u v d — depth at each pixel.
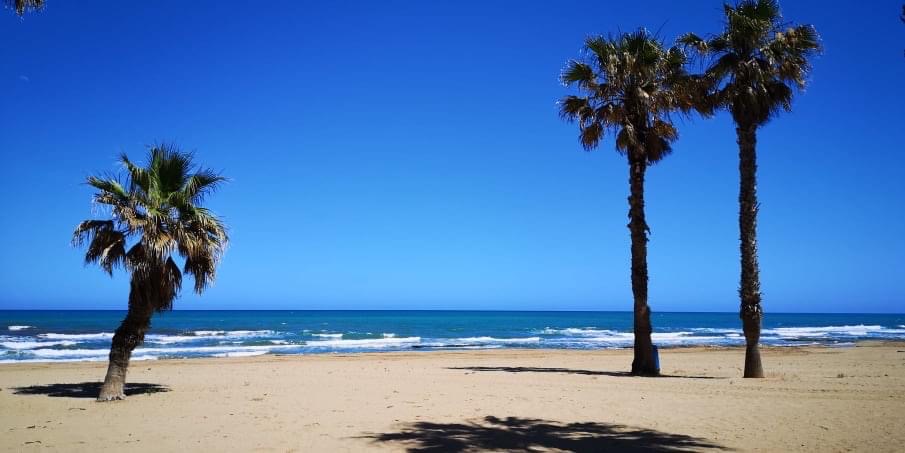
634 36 18.94
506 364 23.89
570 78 19.47
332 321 100.44
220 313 172.38
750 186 16.44
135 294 12.65
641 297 18.47
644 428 9.52
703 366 21.91
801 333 67.25
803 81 16.41
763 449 8.00
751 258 16.45
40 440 8.86
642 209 18.77
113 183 12.16
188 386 15.34
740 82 16.27
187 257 12.61
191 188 12.77
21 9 8.74
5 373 20.03
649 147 18.81
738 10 16.64
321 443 8.53
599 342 50.84
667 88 18.98
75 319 92.31
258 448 8.23
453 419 10.40
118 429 9.64
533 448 8.25
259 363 24.53
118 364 12.90
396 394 13.62
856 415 10.35
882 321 131.62
